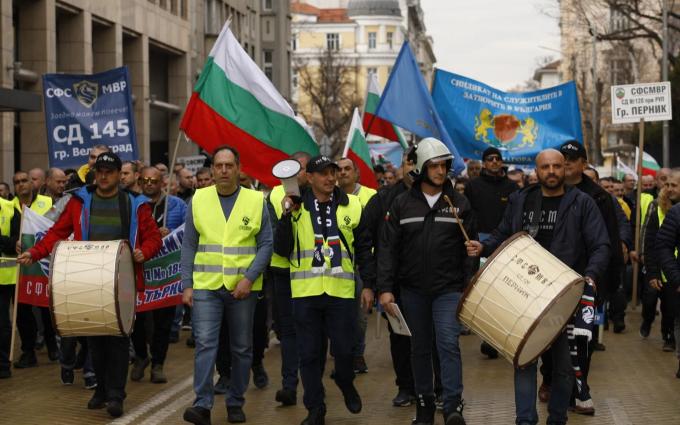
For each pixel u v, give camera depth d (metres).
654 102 17.69
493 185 13.24
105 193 9.45
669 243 10.21
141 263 9.37
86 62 30.25
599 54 77.31
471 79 17.06
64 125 13.65
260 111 11.98
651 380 11.23
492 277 7.54
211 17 47.28
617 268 9.64
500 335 7.50
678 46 49.50
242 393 9.00
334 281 8.70
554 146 16.98
